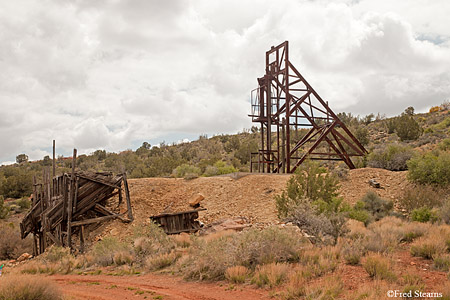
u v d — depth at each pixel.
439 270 9.39
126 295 10.34
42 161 125.50
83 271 15.80
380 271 9.07
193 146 113.62
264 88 35.03
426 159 25.16
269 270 10.41
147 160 85.06
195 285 10.98
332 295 7.98
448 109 85.75
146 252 16.50
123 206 26.62
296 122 32.84
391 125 69.00
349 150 48.59
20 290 8.95
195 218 23.45
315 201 18.03
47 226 23.47
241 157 67.00
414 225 14.34
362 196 23.86
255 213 22.61
